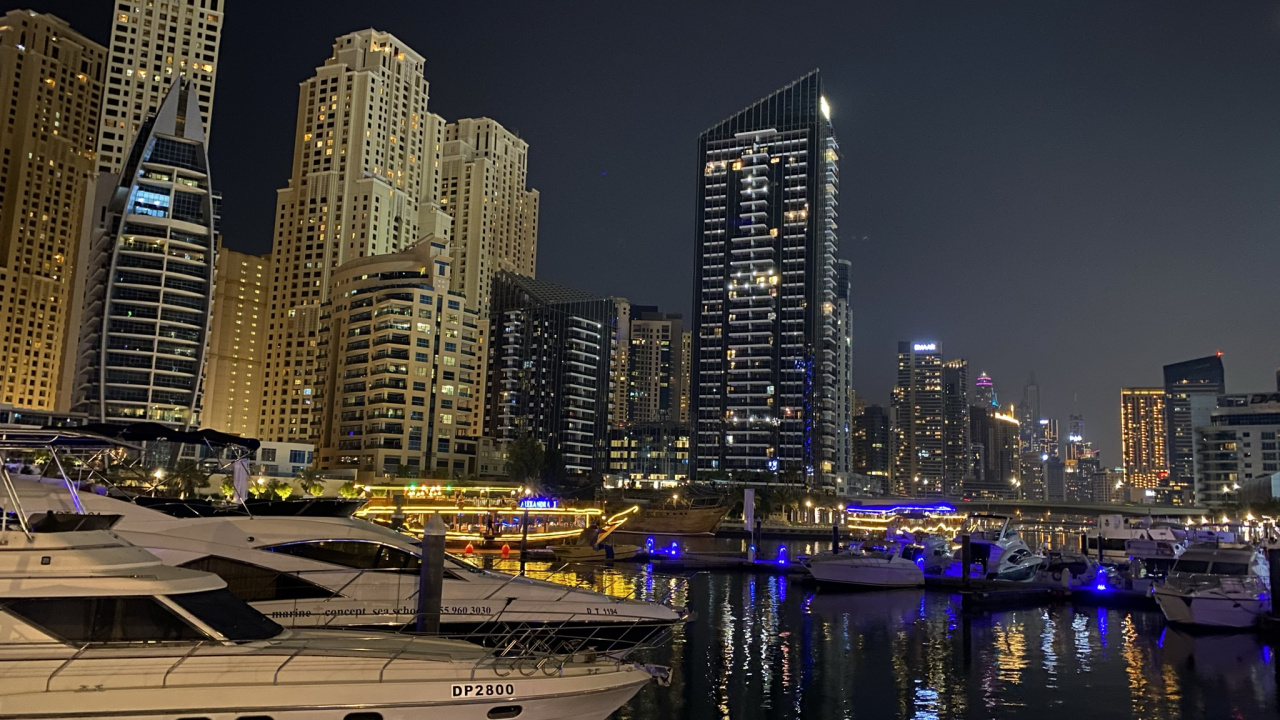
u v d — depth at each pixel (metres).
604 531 116.94
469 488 153.88
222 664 16.67
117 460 30.69
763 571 90.94
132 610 16.67
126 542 18.89
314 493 144.88
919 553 89.81
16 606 15.95
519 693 18.12
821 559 75.69
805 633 49.53
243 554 26.09
